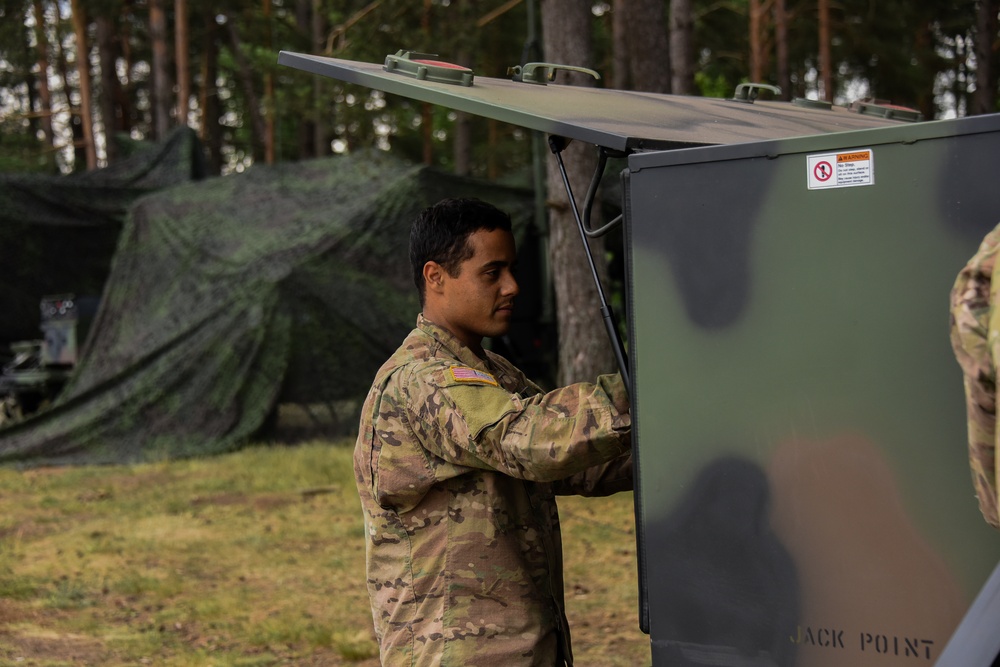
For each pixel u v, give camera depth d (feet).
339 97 38.65
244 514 27.91
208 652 17.13
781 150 5.73
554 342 41.73
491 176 68.90
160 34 82.69
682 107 8.21
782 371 5.74
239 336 39.68
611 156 6.75
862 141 5.50
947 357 5.30
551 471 6.23
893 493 5.45
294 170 47.24
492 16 46.19
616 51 57.31
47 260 57.77
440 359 6.84
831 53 80.28
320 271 40.37
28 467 37.32
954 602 5.30
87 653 16.99
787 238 5.72
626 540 23.77
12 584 20.99
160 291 43.91
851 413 5.56
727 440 5.91
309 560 23.09
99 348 44.62
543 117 6.38
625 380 6.46
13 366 51.39
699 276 5.98
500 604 6.72
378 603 6.98
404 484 6.74
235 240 43.27
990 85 41.83
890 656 5.46
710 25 84.58
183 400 39.52
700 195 5.98
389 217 41.91
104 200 59.52
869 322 5.50
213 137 110.63
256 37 73.46
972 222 5.22
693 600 6.03
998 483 4.31
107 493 31.45
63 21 89.15
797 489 5.71
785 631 5.75
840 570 5.59
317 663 16.60
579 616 18.63
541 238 41.09
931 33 72.84
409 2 38.09
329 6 41.22
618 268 39.91
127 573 22.09
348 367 40.27
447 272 7.15
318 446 37.83
